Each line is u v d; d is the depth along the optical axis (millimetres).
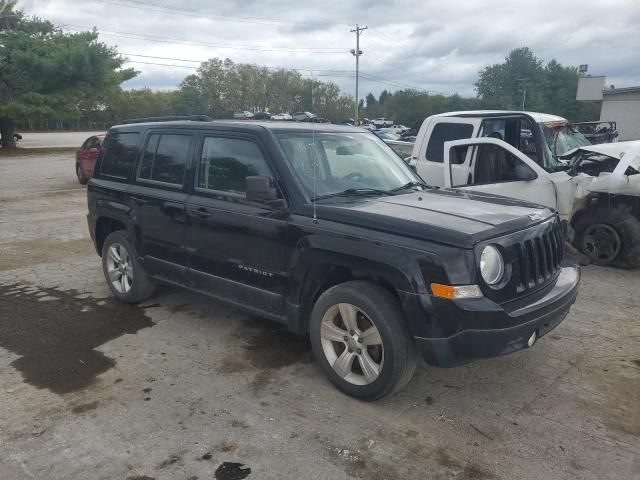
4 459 3049
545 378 4000
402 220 3451
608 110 39906
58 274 6754
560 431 3322
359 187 4293
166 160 5008
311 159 4250
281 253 3934
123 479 2885
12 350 4504
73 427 3365
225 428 3354
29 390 3830
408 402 3666
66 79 32625
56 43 32812
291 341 4668
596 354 4402
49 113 31688
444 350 3227
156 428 3355
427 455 3090
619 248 6801
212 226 4395
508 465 3004
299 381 3959
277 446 3172
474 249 3201
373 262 3393
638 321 5129
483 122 7797
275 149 4121
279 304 4039
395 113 90500
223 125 4551
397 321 3375
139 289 5398
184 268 4754
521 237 3494
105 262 5715
